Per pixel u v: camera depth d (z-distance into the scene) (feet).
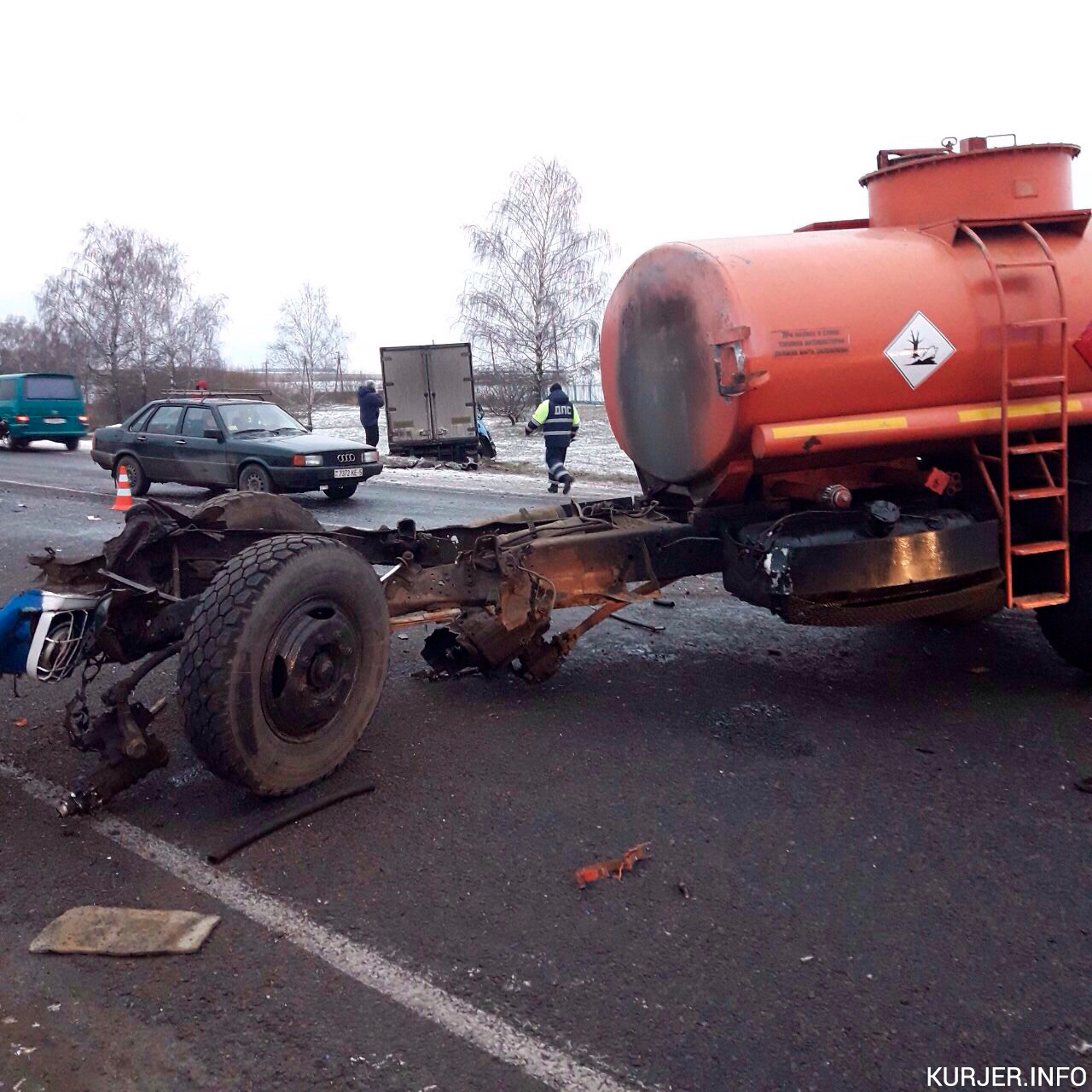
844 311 16.16
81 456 84.17
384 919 11.41
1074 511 17.88
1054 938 10.92
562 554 18.02
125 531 15.58
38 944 10.85
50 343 163.22
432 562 19.19
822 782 14.96
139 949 10.77
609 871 12.35
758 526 17.35
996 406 17.11
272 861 12.73
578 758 15.92
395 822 13.75
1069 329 16.99
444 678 19.98
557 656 19.11
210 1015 9.80
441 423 74.28
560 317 120.37
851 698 18.70
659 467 19.11
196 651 13.03
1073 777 14.96
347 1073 9.00
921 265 16.81
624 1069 9.00
